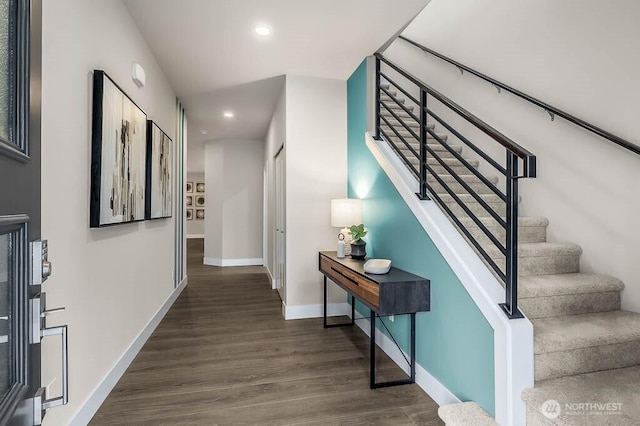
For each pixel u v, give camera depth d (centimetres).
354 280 244
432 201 224
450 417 158
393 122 375
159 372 232
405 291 207
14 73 79
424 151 223
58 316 147
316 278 359
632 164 184
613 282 186
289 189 351
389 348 262
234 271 630
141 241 270
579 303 183
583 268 212
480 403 167
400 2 229
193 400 198
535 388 145
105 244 198
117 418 180
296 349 274
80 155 167
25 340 80
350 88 354
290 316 353
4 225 70
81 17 167
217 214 697
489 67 298
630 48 184
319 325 333
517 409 146
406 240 243
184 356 259
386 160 270
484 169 302
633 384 145
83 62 170
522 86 260
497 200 261
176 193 423
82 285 169
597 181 204
